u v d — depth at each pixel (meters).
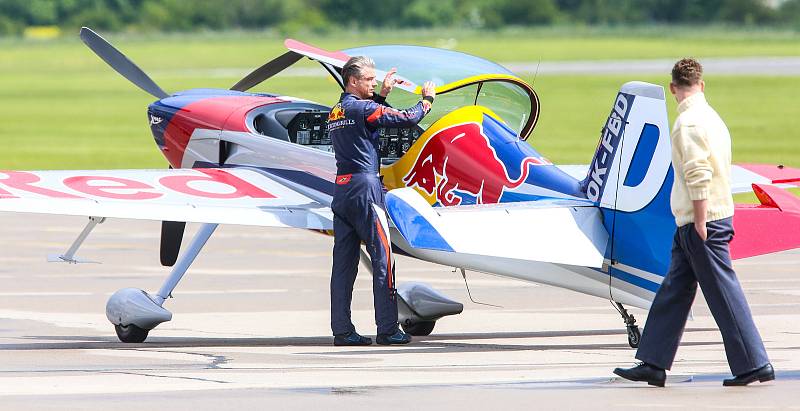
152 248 50.84
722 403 22.84
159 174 33.38
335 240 30.36
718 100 142.62
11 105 154.75
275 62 39.91
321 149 36.47
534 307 37.00
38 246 51.19
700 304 37.47
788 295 38.75
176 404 22.64
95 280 42.06
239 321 34.38
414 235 26.06
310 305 37.25
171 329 33.03
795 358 27.80
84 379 25.25
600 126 116.00
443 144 30.42
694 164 23.80
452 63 33.00
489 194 29.56
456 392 23.86
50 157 90.69
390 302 30.31
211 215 30.22
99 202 29.78
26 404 22.58
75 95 172.38
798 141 98.50
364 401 22.98
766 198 28.23
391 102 33.09
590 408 22.44
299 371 26.34
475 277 43.19
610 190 27.42
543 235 26.86
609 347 30.00
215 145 37.19
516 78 33.16
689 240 24.22
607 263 27.42
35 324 33.59
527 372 26.23
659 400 23.12
